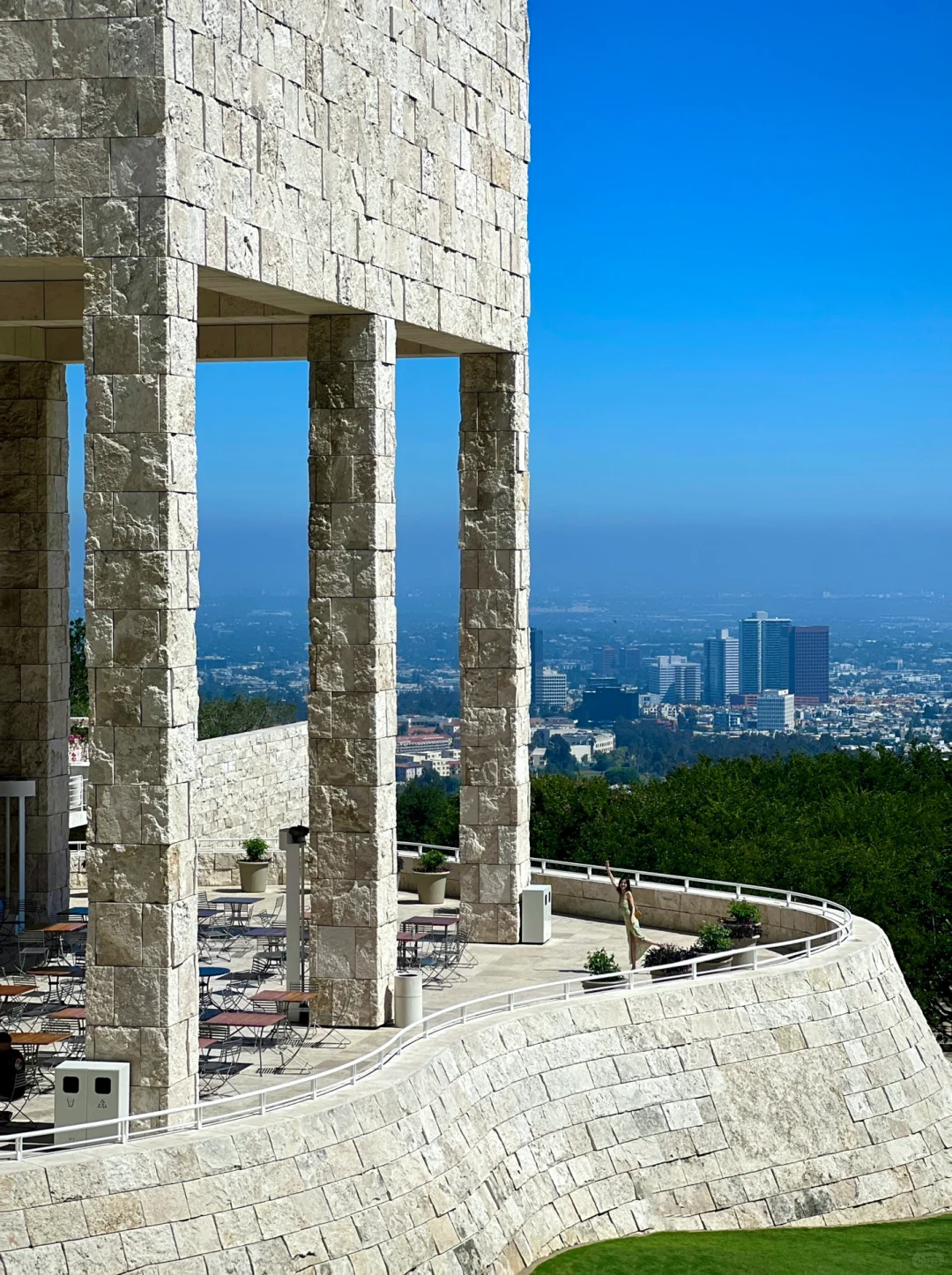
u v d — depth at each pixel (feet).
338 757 97.86
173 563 77.46
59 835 119.75
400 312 100.48
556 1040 92.53
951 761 222.69
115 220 76.84
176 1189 69.77
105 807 77.41
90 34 76.84
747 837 178.60
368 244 96.07
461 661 122.31
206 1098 81.92
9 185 77.41
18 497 117.29
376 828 97.35
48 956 110.32
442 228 106.63
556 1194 87.86
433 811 218.18
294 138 88.02
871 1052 103.71
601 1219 89.56
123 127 76.79
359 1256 73.97
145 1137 72.13
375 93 96.99
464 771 122.11
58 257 77.61
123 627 77.41
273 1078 85.76
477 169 112.27
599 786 206.39
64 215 77.25
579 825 196.03
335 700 97.96
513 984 107.45
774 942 119.65
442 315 106.73
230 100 81.92
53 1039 82.58
